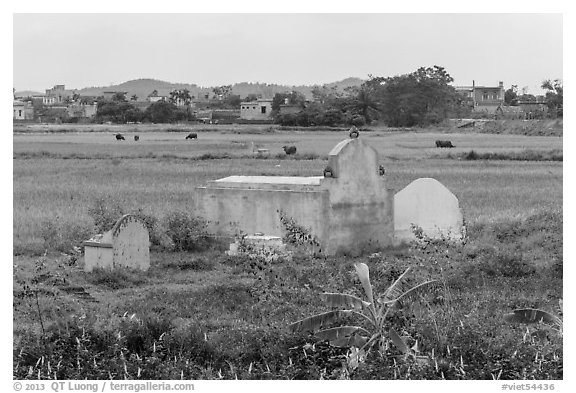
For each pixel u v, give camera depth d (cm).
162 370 1695
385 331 1820
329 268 2695
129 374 1683
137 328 1884
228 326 2039
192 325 1947
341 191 3095
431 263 2625
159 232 3170
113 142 9575
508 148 8244
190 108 17075
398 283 1948
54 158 7362
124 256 2709
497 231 3362
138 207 4056
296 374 1689
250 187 3234
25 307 2203
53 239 3131
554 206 4138
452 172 5975
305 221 3089
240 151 7925
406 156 7400
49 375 1669
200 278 2666
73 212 3906
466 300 2242
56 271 2636
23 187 5041
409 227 3241
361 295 2162
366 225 3166
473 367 1706
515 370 1697
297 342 1817
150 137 10769
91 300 2348
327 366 1748
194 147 8644
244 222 3228
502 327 1950
